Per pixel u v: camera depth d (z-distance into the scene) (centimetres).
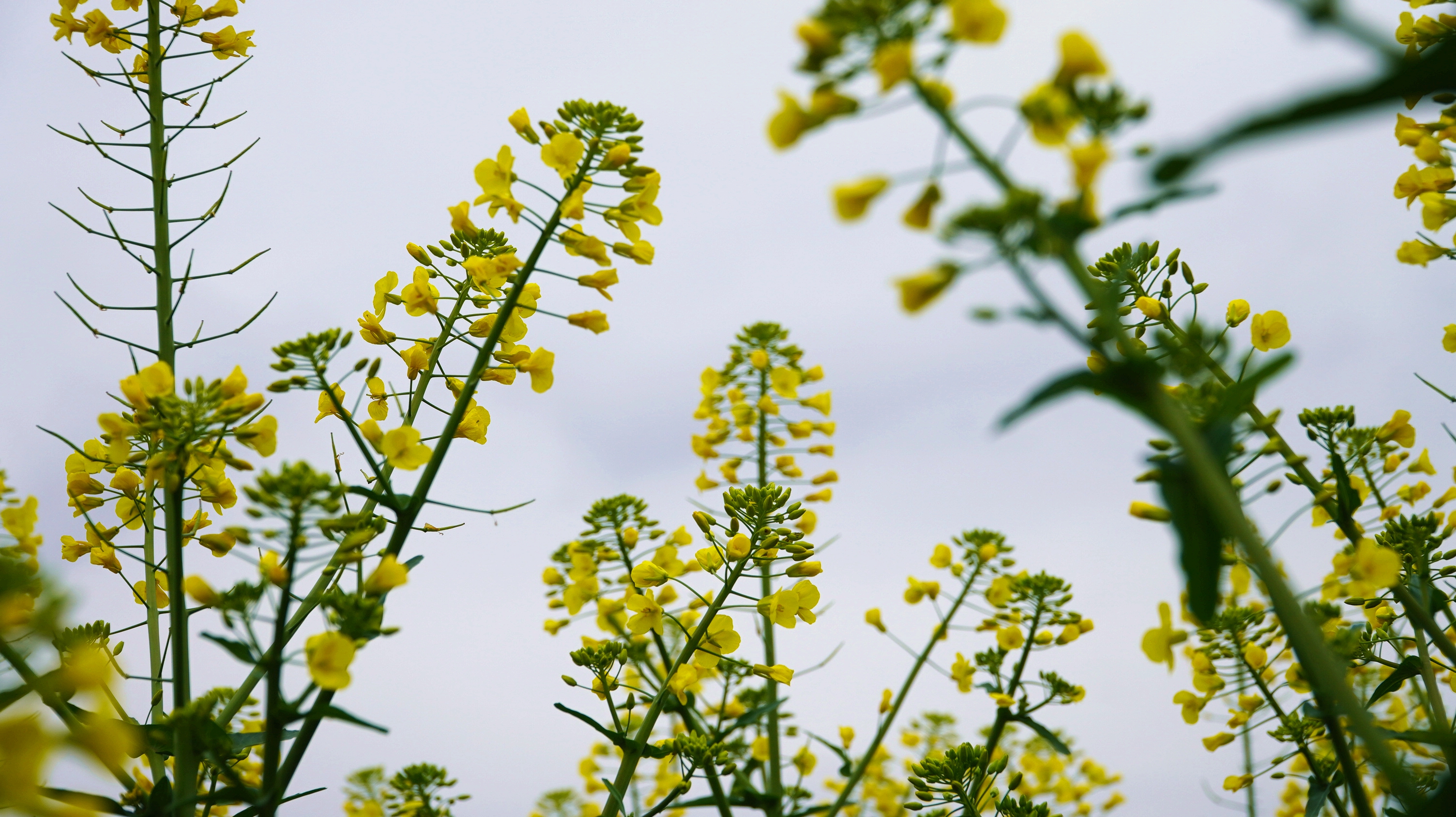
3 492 278
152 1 350
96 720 155
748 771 511
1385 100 106
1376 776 329
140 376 246
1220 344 218
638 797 549
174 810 225
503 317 275
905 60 142
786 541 348
